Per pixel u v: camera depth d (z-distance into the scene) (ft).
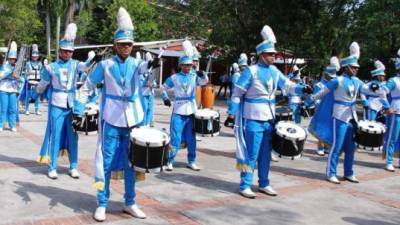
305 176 28.68
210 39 96.02
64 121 24.81
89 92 21.91
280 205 22.21
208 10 97.19
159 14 113.80
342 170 31.40
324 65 82.43
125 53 18.69
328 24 82.43
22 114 52.60
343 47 80.69
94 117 23.85
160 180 25.66
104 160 18.65
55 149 24.57
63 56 24.88
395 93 31.68
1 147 32.45
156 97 91.30
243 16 90.99
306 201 23.16
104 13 157.17
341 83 27.12
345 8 80.07
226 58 96.68
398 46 77.05
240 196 23.29
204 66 104.94
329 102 27.91
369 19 72.38
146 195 22.57
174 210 20.49
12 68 39.50
